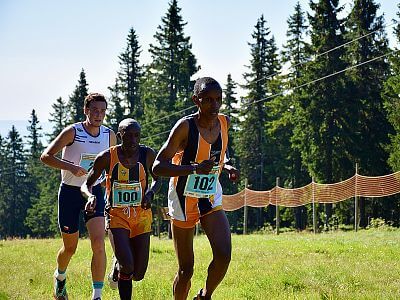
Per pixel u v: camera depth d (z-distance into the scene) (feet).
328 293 25.16
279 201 89.10
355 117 156.97
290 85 181.37
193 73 190.49
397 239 55.26
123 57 224.12
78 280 30.89
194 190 19.22
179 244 20.03
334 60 158.51
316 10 162.50
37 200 271.90
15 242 69.67
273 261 37.40
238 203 99.30
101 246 23.31
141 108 219.00
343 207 158.81
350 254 40.88
